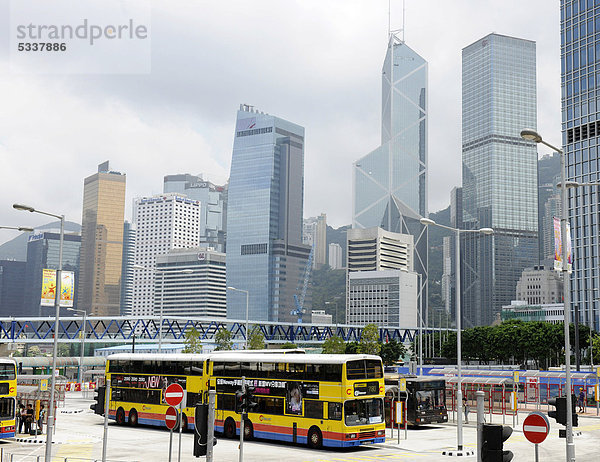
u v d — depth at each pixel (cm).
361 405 4122
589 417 7162
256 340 13125
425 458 3872
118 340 14725
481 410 1756
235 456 3897
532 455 4119
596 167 19812
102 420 6191
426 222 4528
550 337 15550
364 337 14488
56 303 3744
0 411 4538
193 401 4931
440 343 19050
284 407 4347
